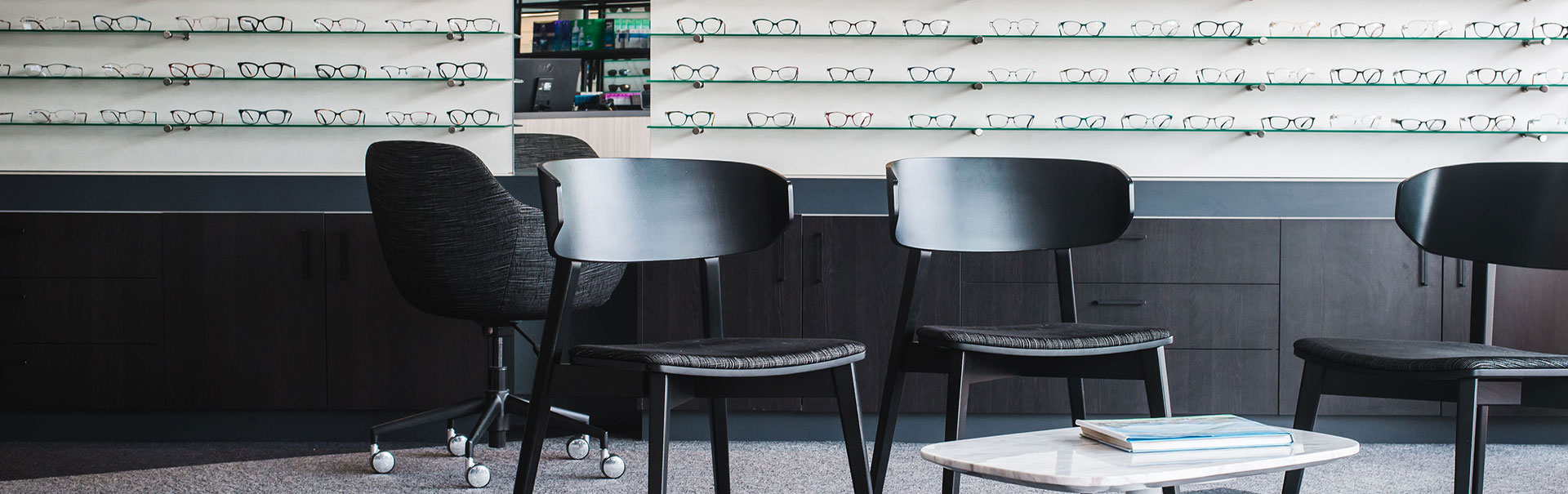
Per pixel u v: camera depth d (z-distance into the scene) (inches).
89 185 122.6
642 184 82.8
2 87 137.1
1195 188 123.6
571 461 114.0
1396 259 121.8
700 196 85.1
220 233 122.7
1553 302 120.8
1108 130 138.0
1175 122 137.9
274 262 122.8
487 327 113.9
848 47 139.2
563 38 235.5
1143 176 138.3
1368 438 124.8
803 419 126.5
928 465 112.1
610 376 76.3
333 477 106.3
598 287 109.0
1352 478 105.5
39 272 122.5
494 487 102.1
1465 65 136.7
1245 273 122.2
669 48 139.1
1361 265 122.0
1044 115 138.9
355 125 138.6
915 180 91.3
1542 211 91.9
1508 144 136.9
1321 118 137.6
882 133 139.3
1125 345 80.7
